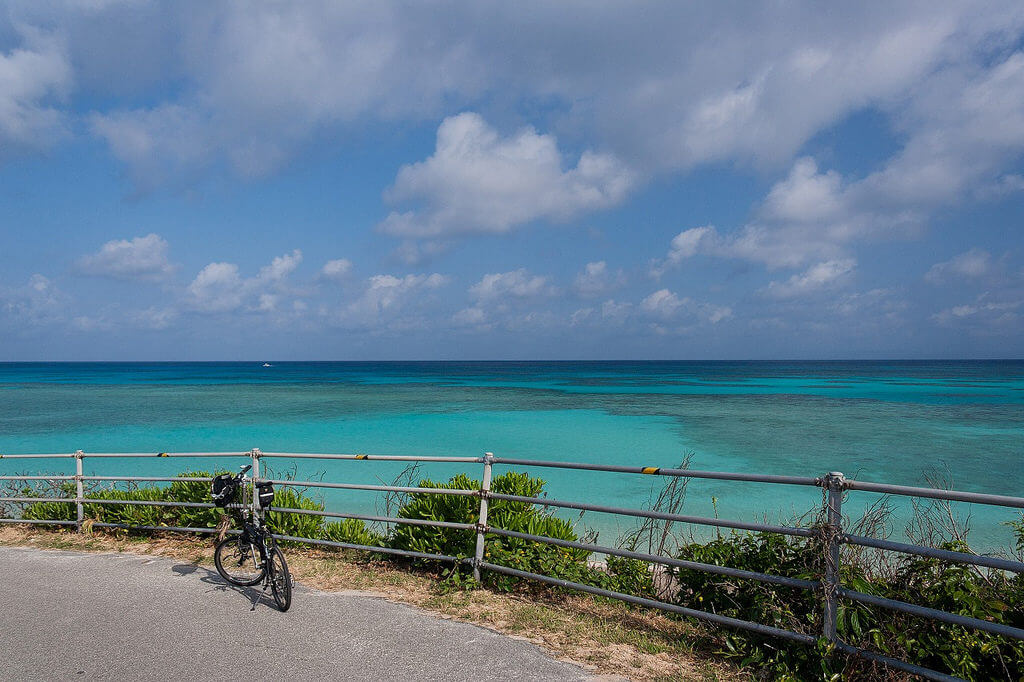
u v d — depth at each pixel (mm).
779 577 4750
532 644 5016
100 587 6496
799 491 16531
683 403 49156
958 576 4438
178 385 78562
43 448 23766
